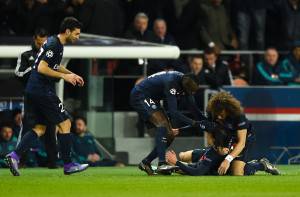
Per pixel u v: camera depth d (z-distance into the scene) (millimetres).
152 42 56469
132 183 31266
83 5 57031
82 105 52844
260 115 51375
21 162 47688
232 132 35219
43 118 36094
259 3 59250
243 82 55281
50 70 34719
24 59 41250
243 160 36000
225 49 58938
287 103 51312
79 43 51062
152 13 59156
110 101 53438
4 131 49156
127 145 53188
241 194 26750
